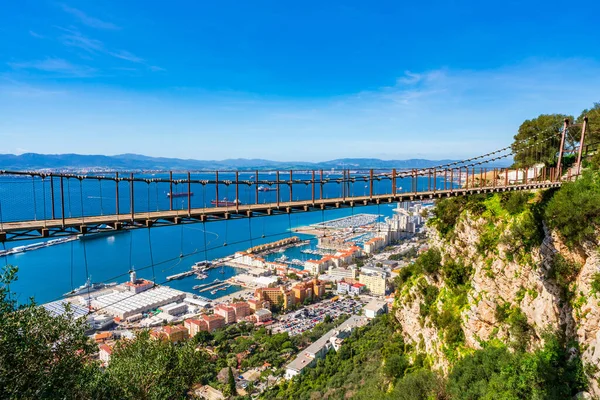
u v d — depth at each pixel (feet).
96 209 288.92
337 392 220.84
